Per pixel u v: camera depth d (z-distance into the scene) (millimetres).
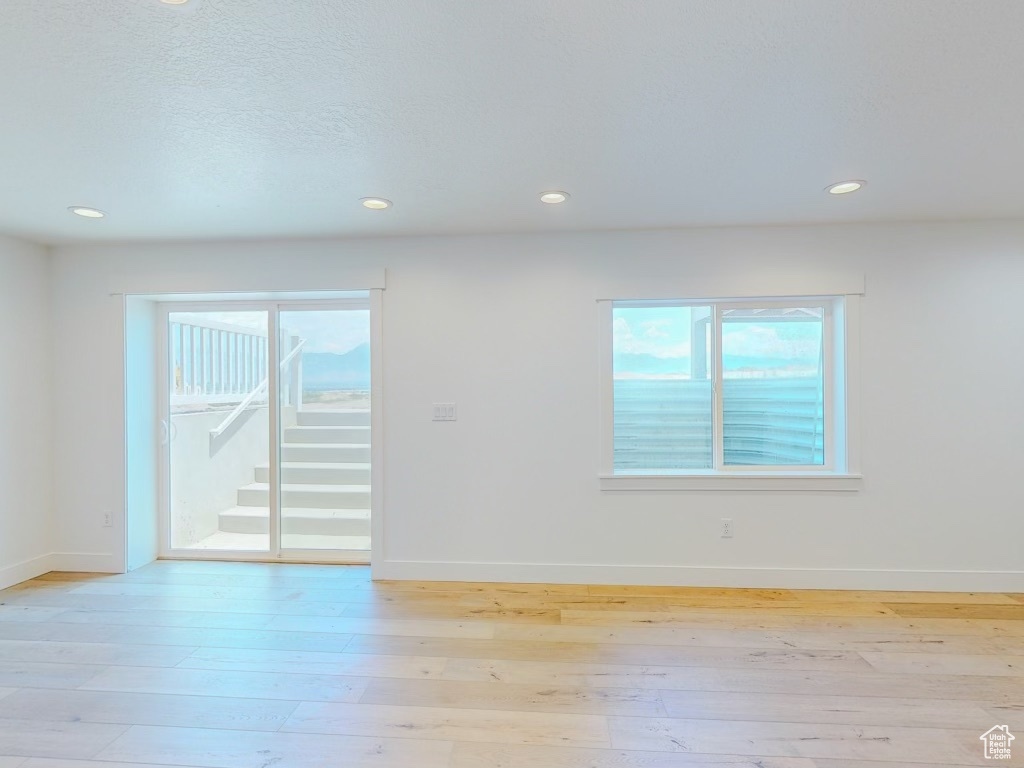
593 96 1757
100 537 3525
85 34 1414
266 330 3773
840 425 3236
